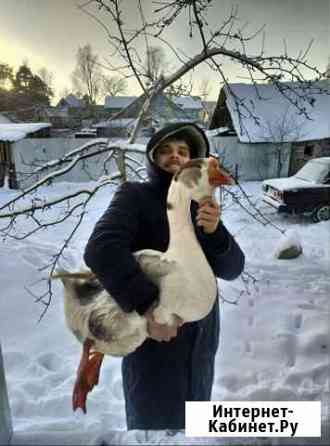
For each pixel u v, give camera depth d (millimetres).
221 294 3334
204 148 1148
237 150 7094
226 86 2494
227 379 2240
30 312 2992
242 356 2479
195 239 896
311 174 6500
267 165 7391
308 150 7656
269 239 5109
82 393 974
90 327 896
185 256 864
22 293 3189
